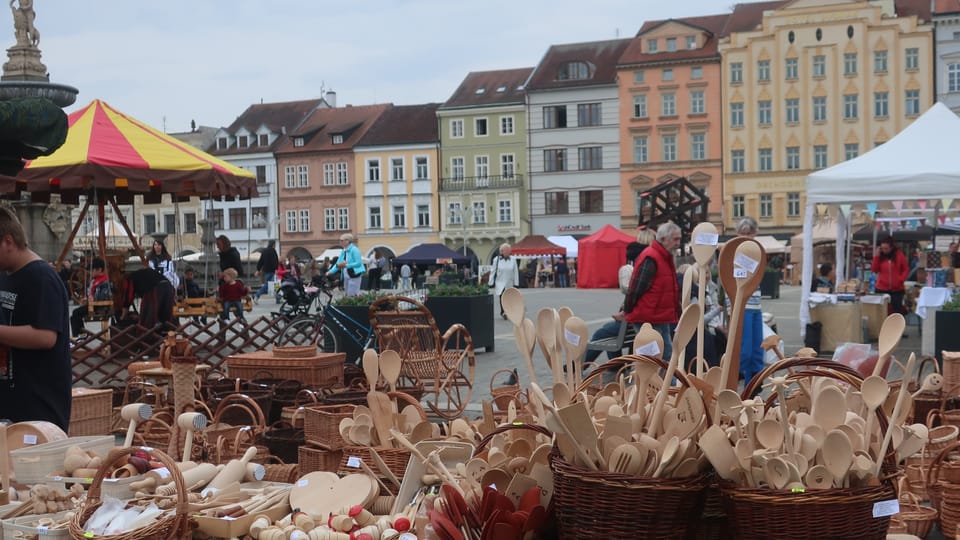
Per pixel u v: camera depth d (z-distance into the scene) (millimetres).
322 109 75500
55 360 4676
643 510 2604
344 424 4109
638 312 7996
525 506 2875
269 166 73500
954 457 5062
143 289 11586
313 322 13094
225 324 12102
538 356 13609
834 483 2580
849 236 18562
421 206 70312
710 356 8719
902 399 2701
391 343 8945
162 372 7219
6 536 3217
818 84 60625
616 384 3461
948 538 4496
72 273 17641
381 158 70938
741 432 2721
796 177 61250
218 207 74000
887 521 2648
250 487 3719
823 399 2809
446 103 69812
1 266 4641
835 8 60062
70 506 3389
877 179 12477
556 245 51000
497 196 68188
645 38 64375
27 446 4035
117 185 11977
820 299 13469
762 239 50906
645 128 64250
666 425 2857
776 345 6016
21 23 16078
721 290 9125
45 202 14984
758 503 2543
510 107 67750
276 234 73375
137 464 3467
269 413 7039
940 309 11703
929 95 58844
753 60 61688
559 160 66750
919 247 38500
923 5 60062
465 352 8648
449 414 8305
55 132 7258
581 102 65938
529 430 3291
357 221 71688
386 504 3498
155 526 2939
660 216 18703
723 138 62562
